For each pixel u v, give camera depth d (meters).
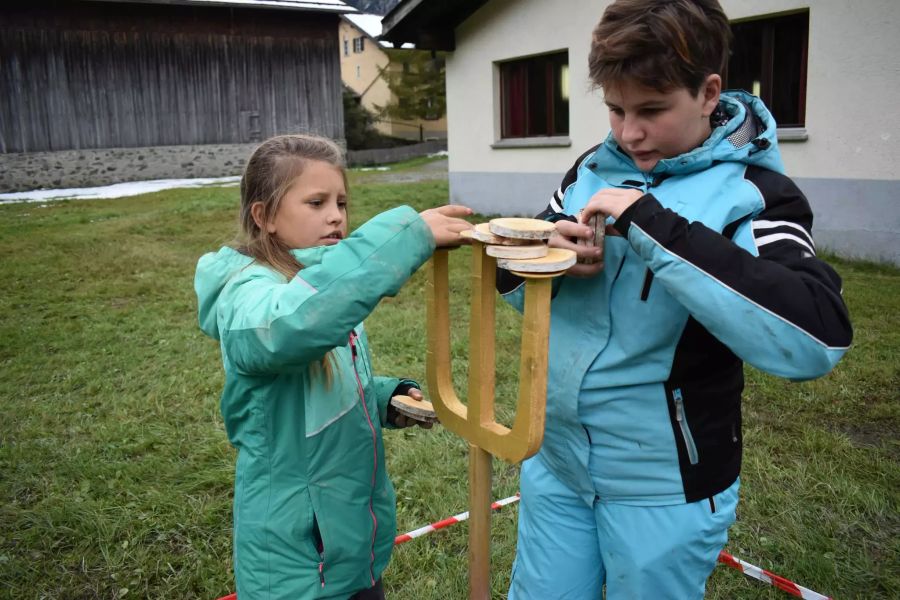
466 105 10.90
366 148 33.22
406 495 2.86
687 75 1.16
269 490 1.44
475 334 1.33
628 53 1.15
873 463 2.96
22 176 18.39
